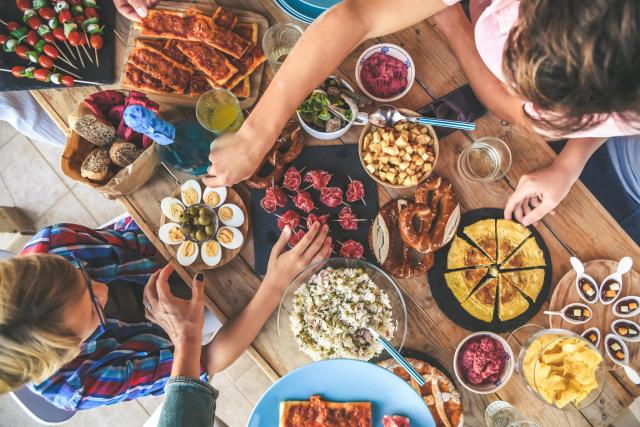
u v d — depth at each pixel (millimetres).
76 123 1123
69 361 1114
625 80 616
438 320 1288
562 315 1279
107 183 1185
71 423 2260
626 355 1255
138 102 1141
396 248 1307
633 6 551
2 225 2170
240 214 1290
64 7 1300
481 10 1336
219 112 1213
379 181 1272
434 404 1233
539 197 1299
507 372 1226
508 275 1304
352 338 1235
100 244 1350
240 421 2223
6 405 2250
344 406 1152
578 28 587
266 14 1332
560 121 749
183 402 1066
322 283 1245
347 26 1062
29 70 1302
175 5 1316
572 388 1192
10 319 916
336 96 1232
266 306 1240
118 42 1354
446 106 1299
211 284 1294
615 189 1797
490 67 1145
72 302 1025
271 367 1275
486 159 1317
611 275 1281
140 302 1388
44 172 2375
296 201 1307
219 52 1275
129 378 1229
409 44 1325
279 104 1121
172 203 1276
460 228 1319
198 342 1196
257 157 1180
